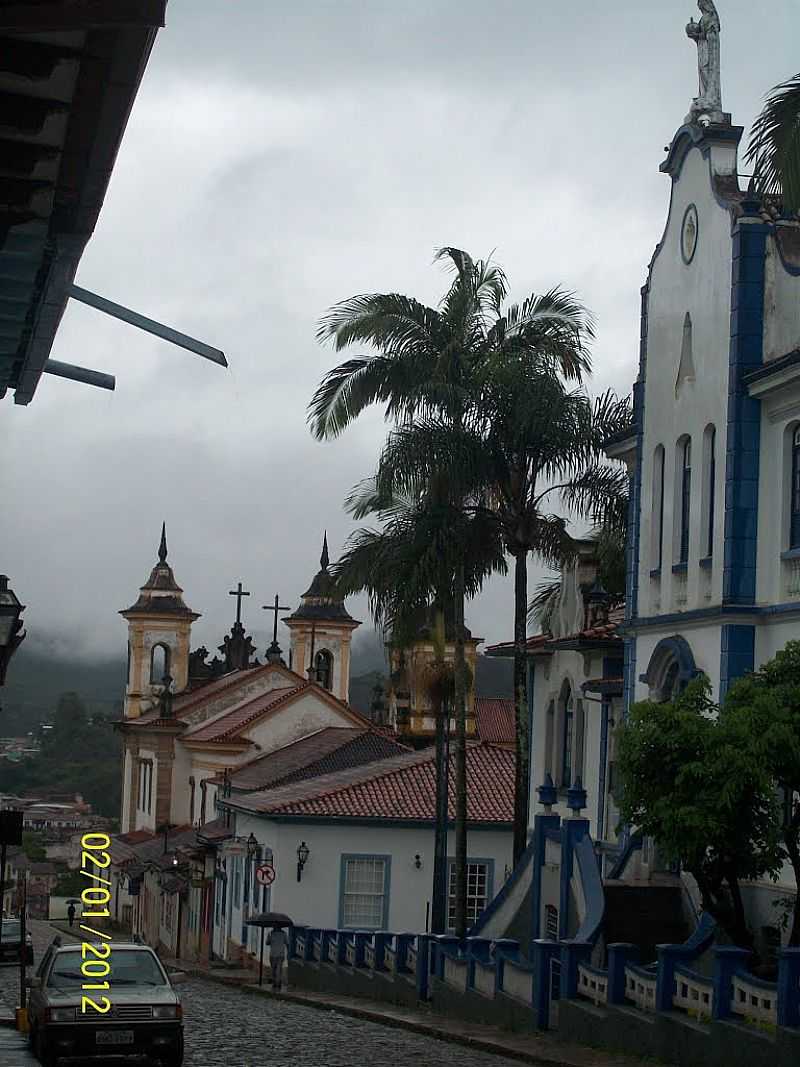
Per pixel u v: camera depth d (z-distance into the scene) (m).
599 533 33.84
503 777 46.00
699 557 25.94
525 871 29.14
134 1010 18.77
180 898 59.75
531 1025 23.12
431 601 33.22
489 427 32.41
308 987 36.50
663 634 27.25
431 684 37.66
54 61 7.59
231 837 49.38
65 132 8.28
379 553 32.69
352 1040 23.36
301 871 43.03
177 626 88.00
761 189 20.30
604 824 31.58
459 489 32.16
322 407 33.28
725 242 25.48
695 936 21.81
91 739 197.00
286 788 48.97
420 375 32.56
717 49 26.69
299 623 89.25
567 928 26.09
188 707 76.06
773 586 24.28
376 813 43.41
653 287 28.73
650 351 28.73
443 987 27.38
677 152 27.50
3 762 195.62
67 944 20.62
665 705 18.98
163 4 6.82
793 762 18.09
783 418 24.19
